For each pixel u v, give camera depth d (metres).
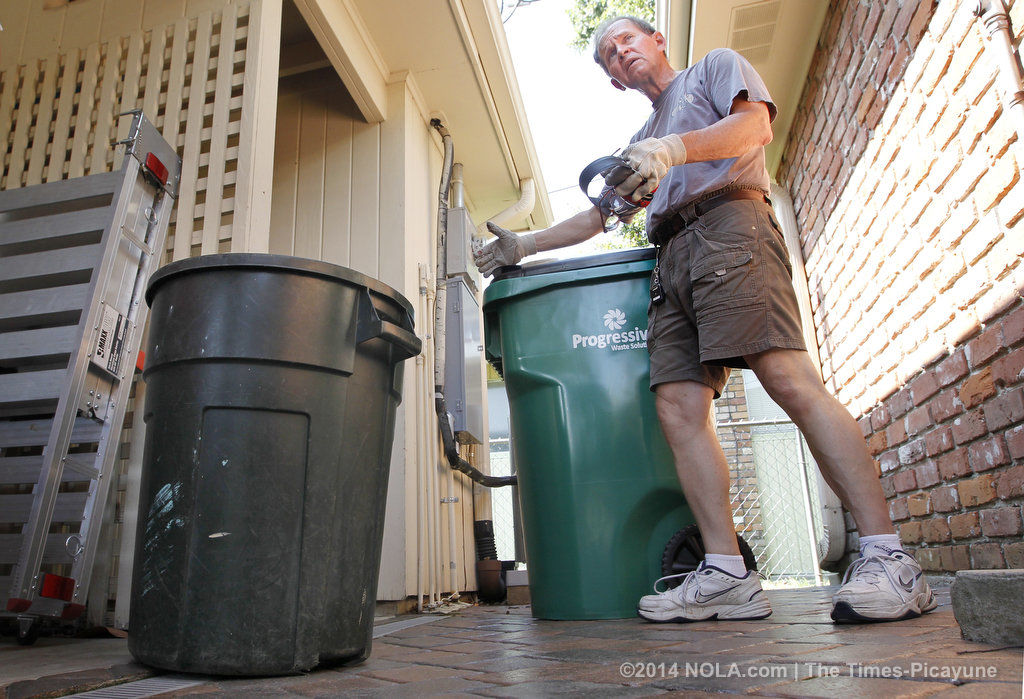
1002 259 1.77
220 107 2.17
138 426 1.93
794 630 1.20
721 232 1.51
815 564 3.78
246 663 0.99
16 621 1.80
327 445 1.11
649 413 1.80
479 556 3.33
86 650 1.43
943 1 1.94
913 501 2.57
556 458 1.80
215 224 2.03
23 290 1.93
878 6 2.42
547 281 1.91
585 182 1.44
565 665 0.97
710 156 1.41
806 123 3.46
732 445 5.55
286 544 1.05
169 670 1.02
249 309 1.10
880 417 2.85
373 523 1.19
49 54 2.50
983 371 1.93
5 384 1.74
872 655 0.87
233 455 1.05
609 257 1.91
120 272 1.86
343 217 2.96
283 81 3.24
